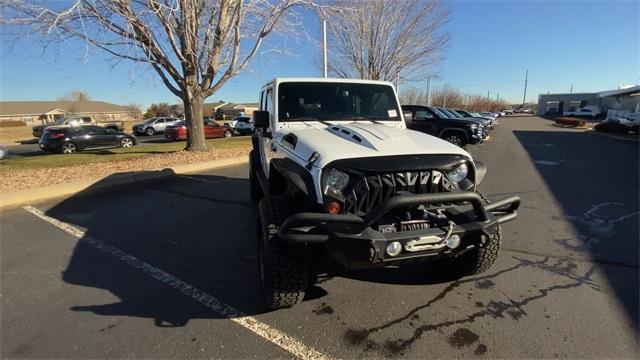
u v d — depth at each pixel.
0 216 5.71
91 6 7.77
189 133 12.20
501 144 16.81
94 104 69.94
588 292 3.22
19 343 2.60
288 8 10.42
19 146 23.72
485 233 2.60
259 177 4.90
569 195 6.76
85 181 7.43
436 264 3.73
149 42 8.90
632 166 10.16
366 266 2.58
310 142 2.97
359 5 16.97
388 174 2.58
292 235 2.43
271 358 2.44
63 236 4.78
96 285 3.46
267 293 2.82
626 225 4.96
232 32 10.45
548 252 4.09
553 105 80.75
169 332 2.72
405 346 2.55
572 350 2.48
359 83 4.23
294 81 4.06
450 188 2.69
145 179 8.32
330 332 2.71
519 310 2.96
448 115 14.30
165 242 4.54
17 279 3.58
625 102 44.62
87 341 2.62
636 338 2.59
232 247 4.36
